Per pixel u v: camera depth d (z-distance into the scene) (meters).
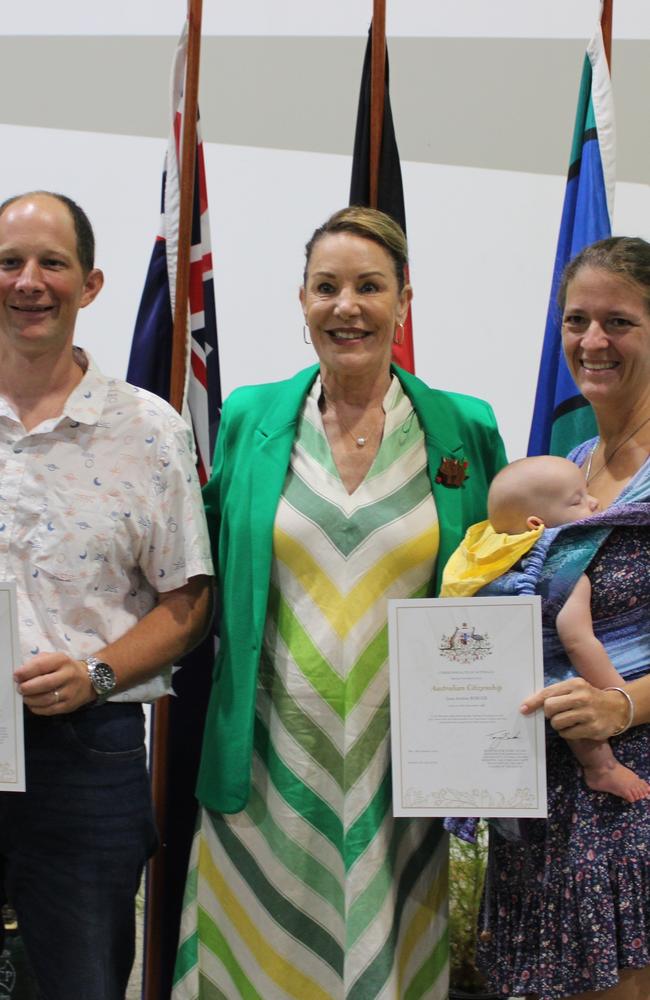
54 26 3.47
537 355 3.58
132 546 2.04
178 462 2.06
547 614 1.85
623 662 1.82
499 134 3.52
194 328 2.64
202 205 2.66
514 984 1.86
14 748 1.92
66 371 2.07
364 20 3.47
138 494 2.03
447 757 1.85
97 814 2.00
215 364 2.66
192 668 2.54
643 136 3.58
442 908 2.15
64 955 2.00
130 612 2.07
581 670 1.81
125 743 2.04
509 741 1.83
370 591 2.05
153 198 3.53
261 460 2.13
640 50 3.54
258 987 2.09
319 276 2.06
